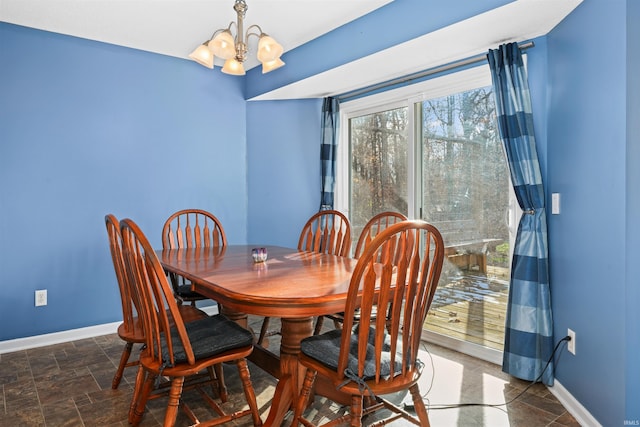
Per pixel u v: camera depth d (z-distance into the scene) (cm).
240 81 400
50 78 305
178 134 365
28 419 198
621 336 171
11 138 291
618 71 173
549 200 234
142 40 324
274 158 404
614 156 176
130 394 223
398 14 257
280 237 404
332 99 382
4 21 287
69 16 282
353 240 387
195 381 224
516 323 238
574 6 204
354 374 146
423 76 308
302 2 263
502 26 228
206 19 288
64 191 312
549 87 235
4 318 291
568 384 212
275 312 154
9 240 292
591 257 193
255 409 182
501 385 234
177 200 365
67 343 306
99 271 328
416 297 163
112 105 332
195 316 227
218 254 263
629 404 168
